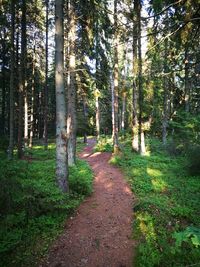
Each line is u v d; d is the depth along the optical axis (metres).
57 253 6.80
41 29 25.03
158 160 17.89
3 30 24.89
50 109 46.00
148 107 25.61
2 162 9.50
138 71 8.67
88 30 14.95
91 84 19.38
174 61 8.33
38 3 22.58
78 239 7.49
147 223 8.05
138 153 21.33
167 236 7.43
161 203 9.62
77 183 11.24
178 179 12.89
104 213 9.20
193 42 7.49
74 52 15.47
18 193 7.53
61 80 10.15
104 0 14.89
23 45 18.30
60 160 10.06
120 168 16.34
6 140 23.41
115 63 20.81
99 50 18.36
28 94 33.81
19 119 18.19
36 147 27.67
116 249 7.07
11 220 6.92
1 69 28.52
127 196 10.93
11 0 17.28
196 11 6.17
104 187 12.30
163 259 6.43
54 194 8.95
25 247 6.81
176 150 19.56
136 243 7.28
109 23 13.58
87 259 6.66
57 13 10.09
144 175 13.63
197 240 2.96
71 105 15.85
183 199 10.16
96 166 17.58
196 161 13.48
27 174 10.93
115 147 21.22
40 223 7.78
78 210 9.40
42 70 29.83
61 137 10.10
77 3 14.83
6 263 6.17
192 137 13.00
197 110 14.73
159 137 30.14
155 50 7.86
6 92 33.12
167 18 7.06
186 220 8.57
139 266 6.27
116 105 21.42
